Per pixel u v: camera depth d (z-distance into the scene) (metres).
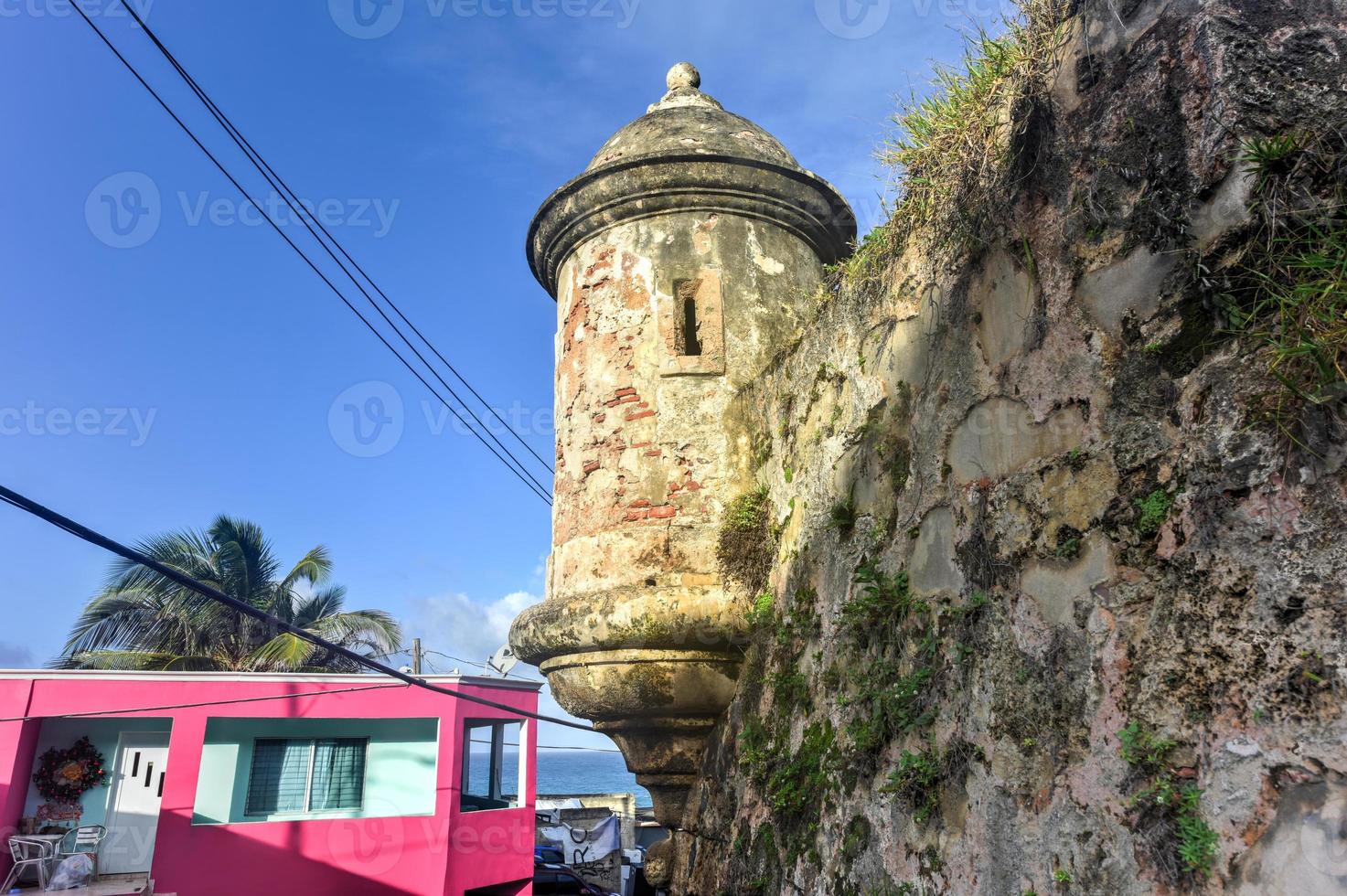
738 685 5.77
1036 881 2.75
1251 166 2.38
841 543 4.68
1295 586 2.08
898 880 3.58
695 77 7.91
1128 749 2.43
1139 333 2.71
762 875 4.89
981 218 3.60
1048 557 2.96
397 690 15.33
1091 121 3.03
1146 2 2.87
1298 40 2.50
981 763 3.13
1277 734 2.05
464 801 17.83
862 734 3.94
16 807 13.57
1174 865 2.23
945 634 3.53
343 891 14.23
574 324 6.80
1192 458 2.42
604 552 5.93
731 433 6.12
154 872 13.15
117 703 13.70
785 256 6.74
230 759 14.75
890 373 4.44
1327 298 2.15
